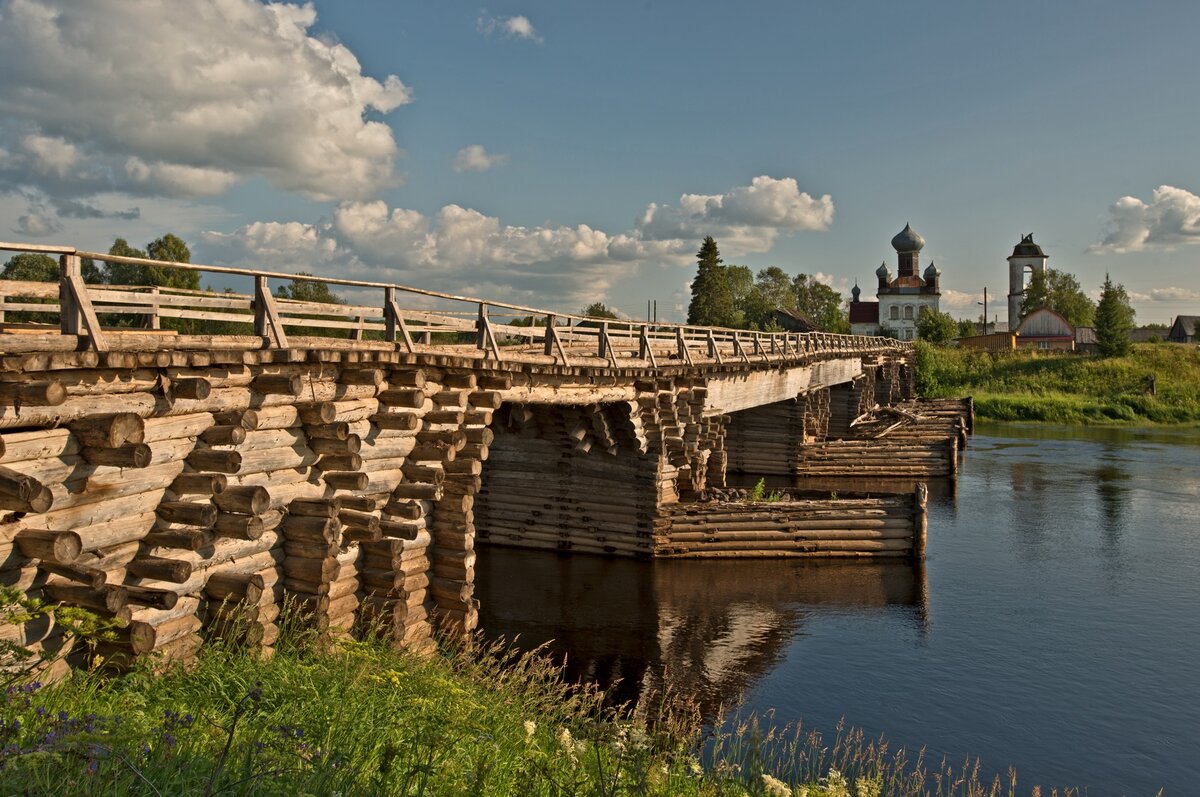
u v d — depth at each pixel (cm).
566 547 2281
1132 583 2139
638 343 2378
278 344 978
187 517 837
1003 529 2758
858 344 5644
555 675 1459
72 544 702
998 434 5562
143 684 763
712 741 1218
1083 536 2656
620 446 2228
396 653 1073
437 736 687
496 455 2347
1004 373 7862
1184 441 5141
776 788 795
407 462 1248
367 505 1105
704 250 9350
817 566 2214
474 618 1313
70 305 755
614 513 2245
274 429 995
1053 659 1623
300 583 1031
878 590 2044
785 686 1475
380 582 1148
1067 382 7394
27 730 532
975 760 1234
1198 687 1502
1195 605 1955
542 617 1789
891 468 3834
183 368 852
